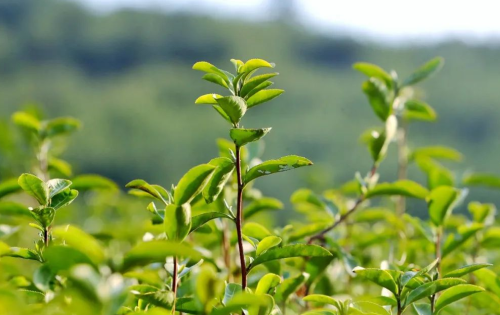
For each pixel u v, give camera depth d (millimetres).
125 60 61312
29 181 2676
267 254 2684
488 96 42281
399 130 5484
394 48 58656
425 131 41812
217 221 3873
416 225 3963
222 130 44125
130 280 3082
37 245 2734
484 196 20609
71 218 6074
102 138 40656
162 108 47000
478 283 4102
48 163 5047
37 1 61875
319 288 3916
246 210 4156
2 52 58531
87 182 4023
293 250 2674
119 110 44375
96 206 6734
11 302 2045
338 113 44156
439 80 46594
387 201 6156
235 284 2678
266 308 2469
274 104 44500
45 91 51906
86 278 1916
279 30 63781
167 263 2828
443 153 5406
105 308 1980
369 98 4160
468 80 45312
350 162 33406
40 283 2154
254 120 42406
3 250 2611
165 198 2785
